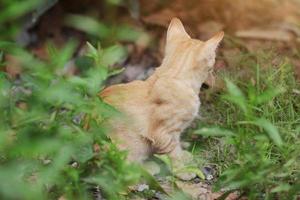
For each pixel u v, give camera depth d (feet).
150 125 22.30
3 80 18.93
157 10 31.24
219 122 25.20
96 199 20.38
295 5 30.48
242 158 19.22
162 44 30.25
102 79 18.58
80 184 18.01
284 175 18.78
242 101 18.58
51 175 16.76
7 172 16.21
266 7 30.37
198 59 22.67
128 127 21.91
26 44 30.94
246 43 28.91
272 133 18.17
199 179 22.54
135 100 22.30
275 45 28.58
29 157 17.72
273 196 19.57
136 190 21.38
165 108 22.33
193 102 22.66
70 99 17.54
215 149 23.76
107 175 17.97
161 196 21.15
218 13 30.58
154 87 22.43
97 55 19.26
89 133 18.11
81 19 25.50
